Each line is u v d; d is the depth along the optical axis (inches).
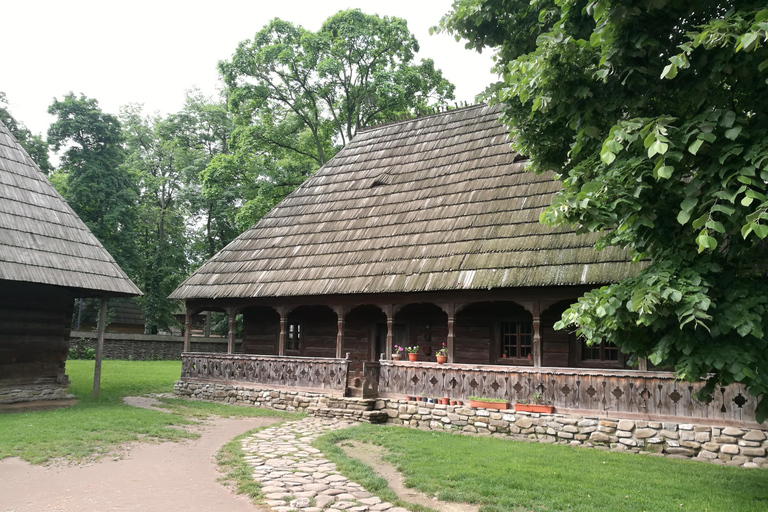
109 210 1347.2
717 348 240.4
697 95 251.6
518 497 281.4
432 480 312.7
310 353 727.1
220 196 1156.5
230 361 677.9
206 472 332.2
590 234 498.3
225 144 1604.3
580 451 406.9
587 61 278.8
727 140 227.9
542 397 465.1
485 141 695.1
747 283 250.1
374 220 677.9
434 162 716.0
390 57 1170.0
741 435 382.3
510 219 564.1
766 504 272.7
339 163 834.2
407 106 1159.0
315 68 1101.1
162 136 1581.0
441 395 519.8
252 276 689.6
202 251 1694.1
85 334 1176.2
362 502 277.1
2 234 552.7
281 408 616.4
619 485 305.7
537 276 482.6
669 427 407.8
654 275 247.6
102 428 438.0
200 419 530.6
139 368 1019.3
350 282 597.9
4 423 450.0
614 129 228.8
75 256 607.5
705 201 228.7
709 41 213.5
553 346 557.0
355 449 406.3
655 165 231.5
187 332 724.7
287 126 1181.7
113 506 265.6
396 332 676.7
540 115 335.9
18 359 604.4
